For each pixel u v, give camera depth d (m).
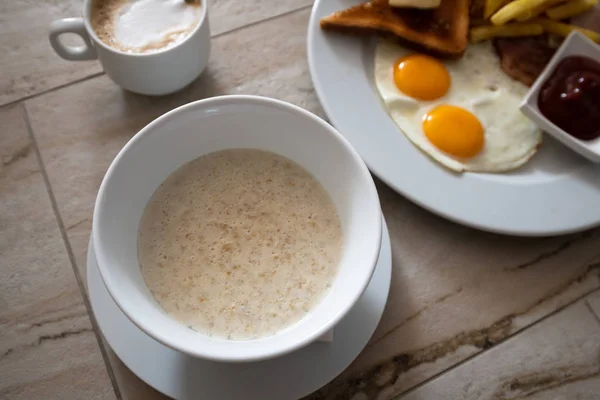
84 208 0.38
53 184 0.38
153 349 0.32
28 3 0.45
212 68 0.43
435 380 0.34
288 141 0.32
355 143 0.39
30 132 0.40
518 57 0.45
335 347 0.32
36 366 0.33
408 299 0.36
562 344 0.36
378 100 0.42
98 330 0.34
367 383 0.34
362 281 0.26
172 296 0.30
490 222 0.37
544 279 0.38
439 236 0.38
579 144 0.40
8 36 0.44
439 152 0.40
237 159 0.33
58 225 0.37
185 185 0.33
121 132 0.40
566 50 0.43
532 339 0.36
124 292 0.26
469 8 0.46
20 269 0.36
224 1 0.46
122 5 0.40
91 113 0.41
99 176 0.39
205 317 0.29
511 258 0.38
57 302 0.35
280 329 0.29
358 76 0.42
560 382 0.35
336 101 0.41
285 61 0.44
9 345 0.34
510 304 0.37
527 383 0.34
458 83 0.44
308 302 0.30
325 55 0.43
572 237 0.39
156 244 0.31
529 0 0.42
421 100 0.43
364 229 0.28
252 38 0.45
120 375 0.33
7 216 0.37
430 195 0.38
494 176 0.40
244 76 0.43
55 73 0.42
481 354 0.35
